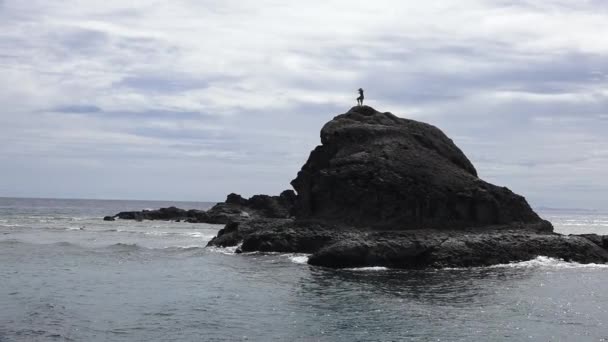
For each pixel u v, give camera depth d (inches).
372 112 2452.0
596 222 7032.5
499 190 2089.1
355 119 2390.5
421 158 2123.5
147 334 940.0
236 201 5103.3
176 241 2701.8
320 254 1722.4
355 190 2052.2
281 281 1445.6
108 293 1266.0
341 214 2074.3
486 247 1798.7
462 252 1750.7
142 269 1631.4
